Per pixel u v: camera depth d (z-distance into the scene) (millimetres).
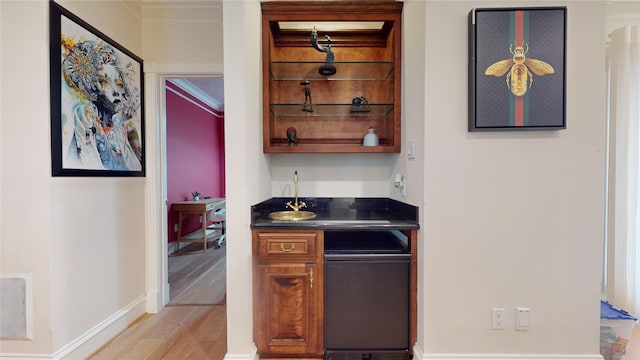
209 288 2979
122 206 2170
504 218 1555
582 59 1525
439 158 1550
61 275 1668
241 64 1603
